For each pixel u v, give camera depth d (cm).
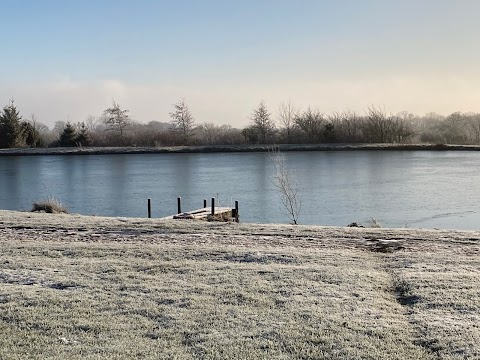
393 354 640
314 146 8094
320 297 852
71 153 8150
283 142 8988
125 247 1257
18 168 6016
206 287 905
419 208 2981
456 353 639
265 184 4109
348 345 665
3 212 2002
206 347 661
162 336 700
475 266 1056
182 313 780
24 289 900
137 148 8450
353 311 789
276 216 2809
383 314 777
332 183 4069
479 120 9631
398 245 1301
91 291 890
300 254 1164
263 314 773
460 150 7594
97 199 3547
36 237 1442
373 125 8750
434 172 4794
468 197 3325
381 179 4297
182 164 6238
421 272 1005
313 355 637
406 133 8788
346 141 8744
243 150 8169
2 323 746
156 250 1217
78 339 691
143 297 857
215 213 2247
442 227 2477
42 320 754
